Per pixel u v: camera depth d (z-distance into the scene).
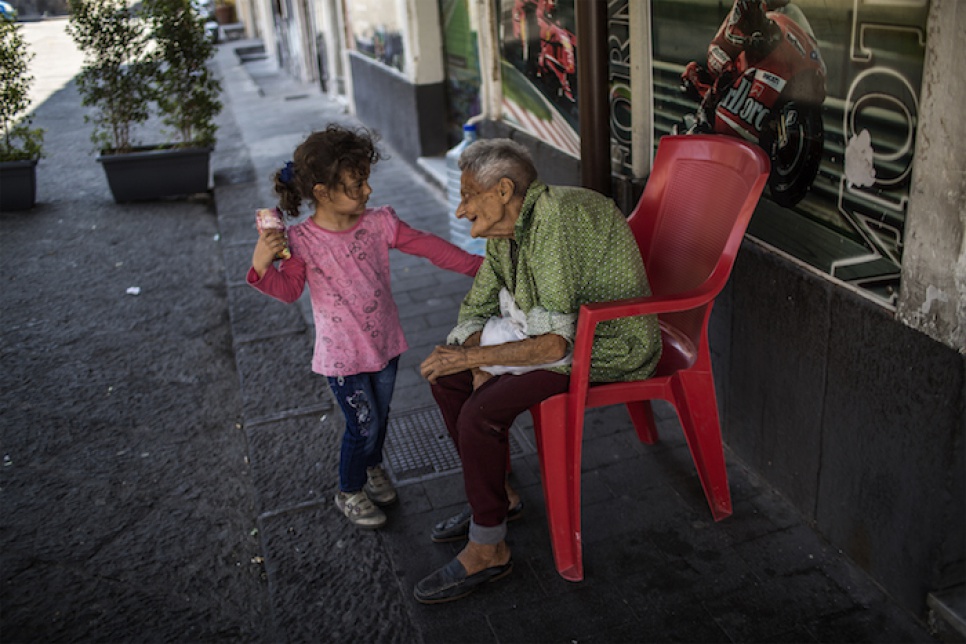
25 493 3.21
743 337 2.90
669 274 2.85
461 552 2.58
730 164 2.58
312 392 3.80
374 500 2.97
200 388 4.01
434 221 6.15
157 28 6.99
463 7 6.29
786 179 2.56
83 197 7.53
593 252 2.42
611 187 3.39
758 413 2.91
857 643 2.28
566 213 2.37
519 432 3.40
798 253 2.56
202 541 2.92
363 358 2.64
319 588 2.60
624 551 2.69
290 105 11.79
